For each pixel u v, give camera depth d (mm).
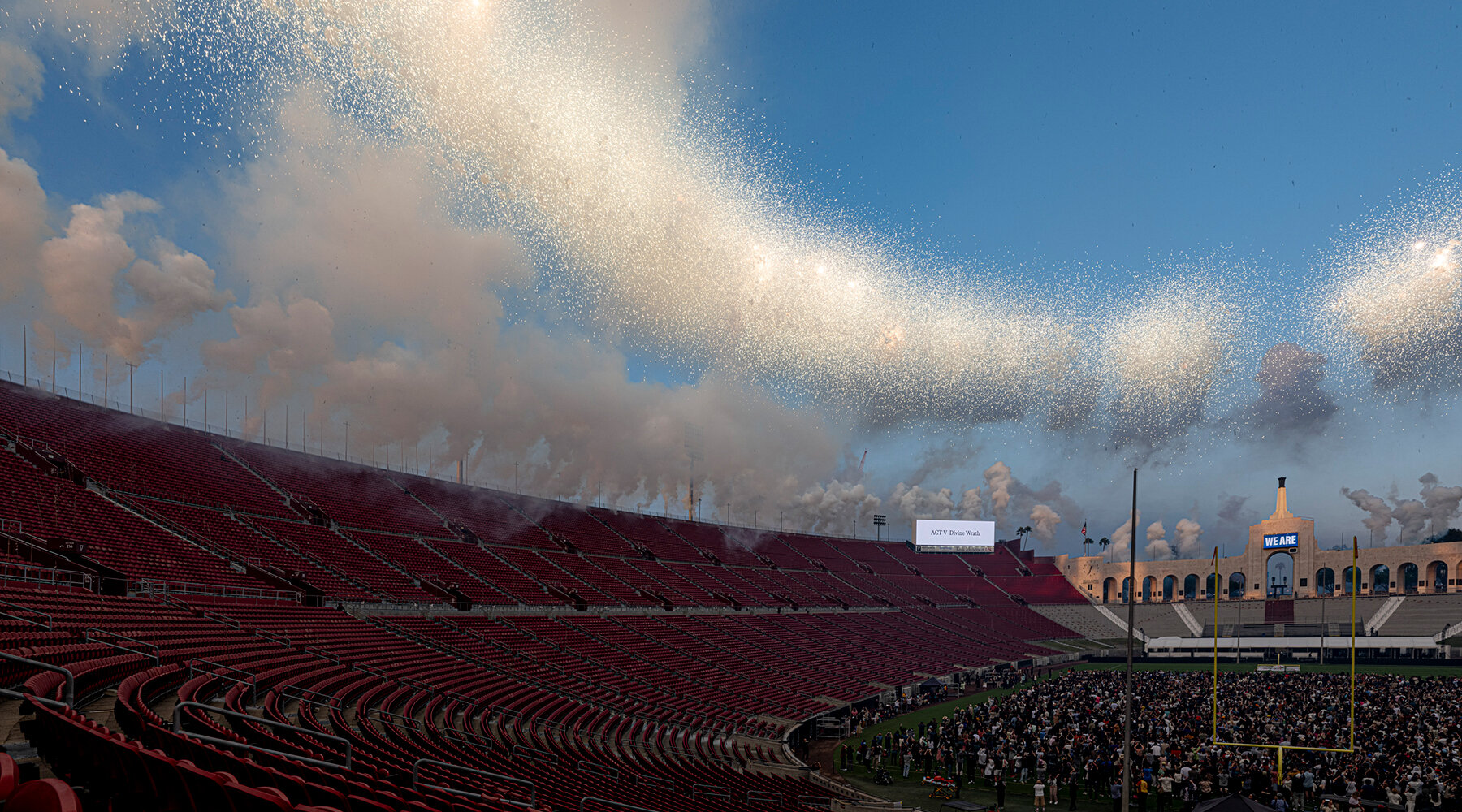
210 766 12320
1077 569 155500
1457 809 34062
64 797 5695
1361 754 43312
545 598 78375
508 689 46938
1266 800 37812
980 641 115750
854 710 73312
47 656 21812
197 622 36531
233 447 76125
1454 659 99125
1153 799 42031
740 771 44094
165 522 55625
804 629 99125
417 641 52344
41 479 51906
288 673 32031
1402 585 127438
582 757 36031
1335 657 105500
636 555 104750
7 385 61750
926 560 152250
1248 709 58062
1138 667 110812
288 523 67875
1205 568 143875
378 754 20844
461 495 95875
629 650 70938
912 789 46688
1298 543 134625
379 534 75875
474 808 15281
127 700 17594
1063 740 47938
